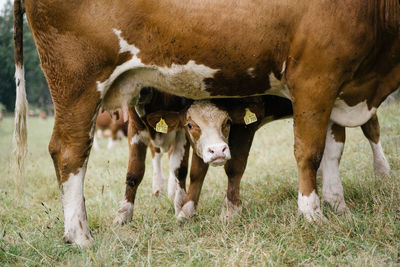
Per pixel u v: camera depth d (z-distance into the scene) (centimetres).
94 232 444
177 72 397
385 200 418
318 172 593
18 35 429
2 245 387
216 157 431
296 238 362
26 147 436
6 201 583
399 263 306
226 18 378
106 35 381
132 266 340
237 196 482
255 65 394
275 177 632
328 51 380
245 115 469
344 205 451
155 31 383
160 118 491
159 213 505
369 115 437
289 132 1016
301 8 379
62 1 376
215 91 422
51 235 427
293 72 394
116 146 1334
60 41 385
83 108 397
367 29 383
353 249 339
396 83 424
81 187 407
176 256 355
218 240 374
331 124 466
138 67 397
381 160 564
